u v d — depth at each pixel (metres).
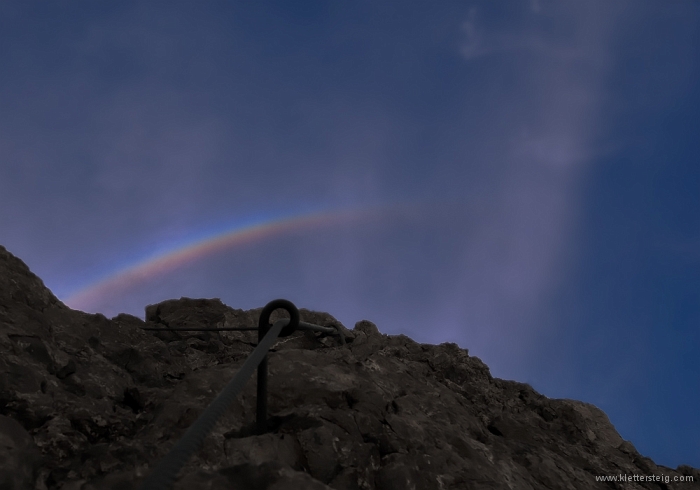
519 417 7.20
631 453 7.15
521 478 5.28
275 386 5.29
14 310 5.27
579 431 7.19
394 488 4.48
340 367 6.00
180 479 3.33
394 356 7.61
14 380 4.38
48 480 3.72
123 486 3.63
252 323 7.69
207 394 5.01
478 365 7.83
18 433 3.81
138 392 5.15
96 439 4.43
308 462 4.45
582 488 5.69
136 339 6.34
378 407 5.46
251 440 4.34
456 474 4.71
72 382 4.91
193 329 6.21
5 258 5.74
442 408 6.07
